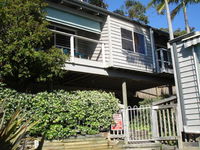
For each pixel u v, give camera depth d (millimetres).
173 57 9594
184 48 9258
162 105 8680
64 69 10859
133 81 15078
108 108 10227
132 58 14172
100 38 13828
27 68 8555
